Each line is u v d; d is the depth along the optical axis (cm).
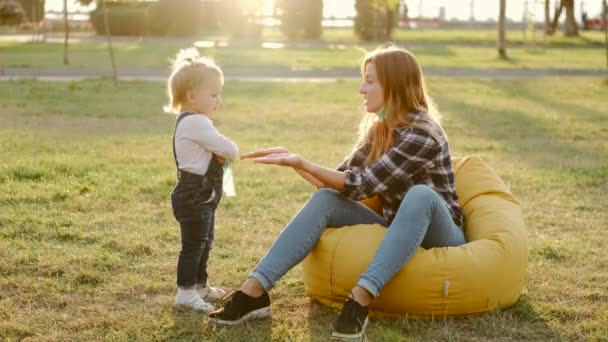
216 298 404
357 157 414
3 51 2386
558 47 3269
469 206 430
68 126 1016
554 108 1377
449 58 2520
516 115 1261
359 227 379
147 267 446
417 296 364
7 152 791
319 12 3312
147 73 1839
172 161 777
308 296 408
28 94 1343
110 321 365
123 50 2458
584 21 4772
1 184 639
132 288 411
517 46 3231
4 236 497
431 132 380
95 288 411
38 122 1043
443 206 372
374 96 390
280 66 2080
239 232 533
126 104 1268
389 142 394
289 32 3322
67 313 377
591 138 1051
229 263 461
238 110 1244
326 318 377
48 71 1812
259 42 2998
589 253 498
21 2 3522
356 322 346
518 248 387
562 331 367
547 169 795
